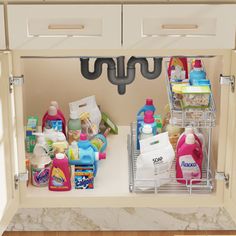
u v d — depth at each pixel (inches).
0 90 81.9
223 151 89.5
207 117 90.2
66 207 93.2
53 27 82.7
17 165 89.2
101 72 103.3
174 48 83.8
